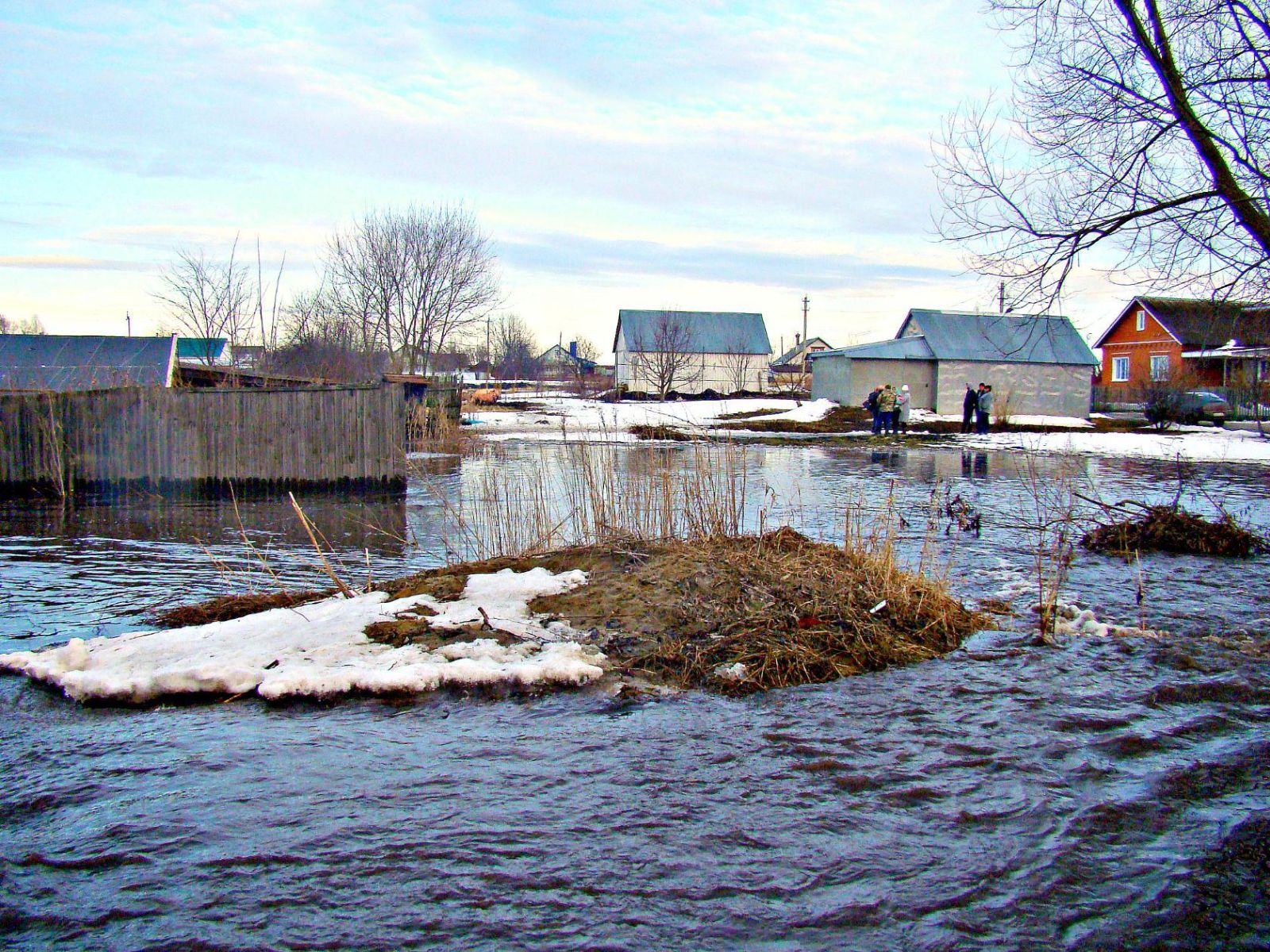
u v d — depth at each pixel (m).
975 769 4.44
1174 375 41.78
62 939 3.03
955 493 16.58
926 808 4.02
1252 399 37.72
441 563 9.81
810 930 3.13
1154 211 8.09
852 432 34.22
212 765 4.38
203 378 25.02
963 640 6.69
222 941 3.02
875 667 5.98
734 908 3.24
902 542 11.30
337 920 3.14
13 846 3.63
